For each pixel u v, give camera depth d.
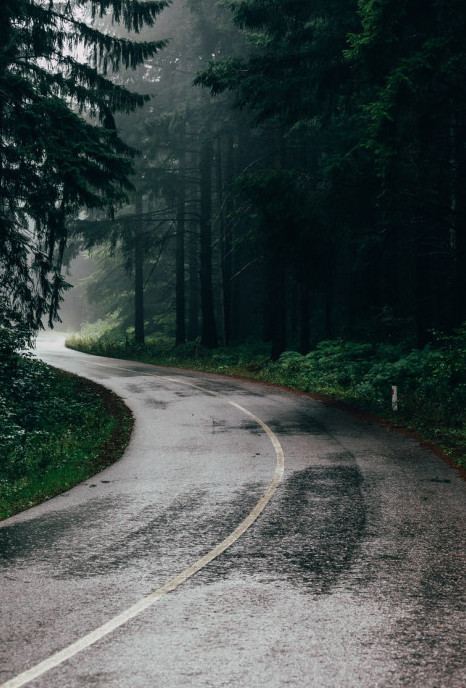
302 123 23.77
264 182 18.59
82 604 5.34
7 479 11.34
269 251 19.48
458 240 18.97
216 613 5.12
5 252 19.45
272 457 11.84
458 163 18.22
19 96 18.19
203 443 13.54
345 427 15.09
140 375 28.33
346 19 19.42
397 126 14.74
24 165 19.48
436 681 4.07
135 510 8.41
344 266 31.53
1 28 18.33
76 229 36.28
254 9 21.56
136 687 4.04
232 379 26.69
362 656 4.38
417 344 21.86
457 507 8.20
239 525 7.64
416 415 15.86
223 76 20.05
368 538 7.04
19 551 6.81
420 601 5.30
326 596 5.43
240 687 4.02
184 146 38.19
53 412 17.28
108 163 18.61
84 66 20.83
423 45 14.20
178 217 40.12
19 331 17.89
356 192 18.00
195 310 45.94
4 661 4.38
